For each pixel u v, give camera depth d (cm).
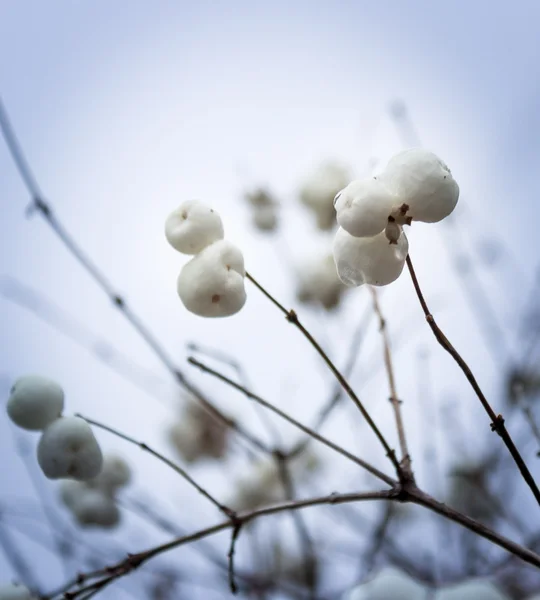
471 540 29
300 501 21
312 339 20
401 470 20
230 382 21
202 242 20
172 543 21
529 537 28
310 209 27
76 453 21
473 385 19
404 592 21
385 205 18
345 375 27
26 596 22
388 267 19
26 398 21
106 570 21
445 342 19
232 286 20
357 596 21
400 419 22
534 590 28
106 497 28
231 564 21
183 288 20
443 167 18
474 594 21
